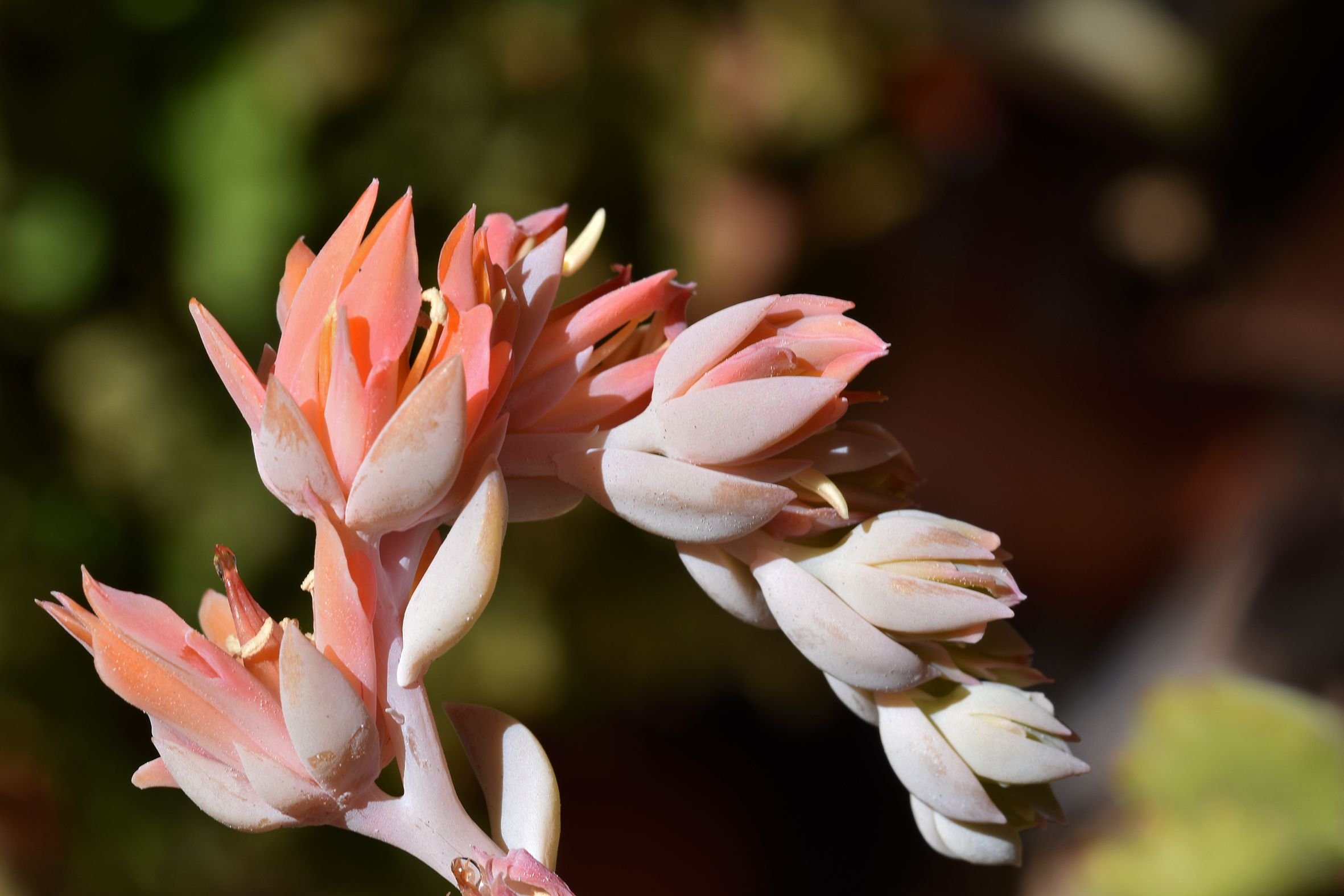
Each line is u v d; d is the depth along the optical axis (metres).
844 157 0.75
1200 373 0.68
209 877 0.58
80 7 0.55
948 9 0.73
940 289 0.78
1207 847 0.39
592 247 0.25
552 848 0.24
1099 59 0.70
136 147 0.57
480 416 0.24
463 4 0.59
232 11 0.57
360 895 0.60
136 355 0.58
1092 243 0.74
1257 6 0.63
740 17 0.70
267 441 0.24
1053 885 0.52
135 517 0.59
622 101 0.64
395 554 0.24
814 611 0.24
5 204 0.56
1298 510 0.56
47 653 0.57
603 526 0.65
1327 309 0.57
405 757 0.24
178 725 0.24
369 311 0.24
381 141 0.58
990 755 0.25
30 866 0.54
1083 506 0.70
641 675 0.66
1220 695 0.41
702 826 0.65
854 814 0.67
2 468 0.57
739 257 0.71
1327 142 0.62
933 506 0.72
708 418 0.24
